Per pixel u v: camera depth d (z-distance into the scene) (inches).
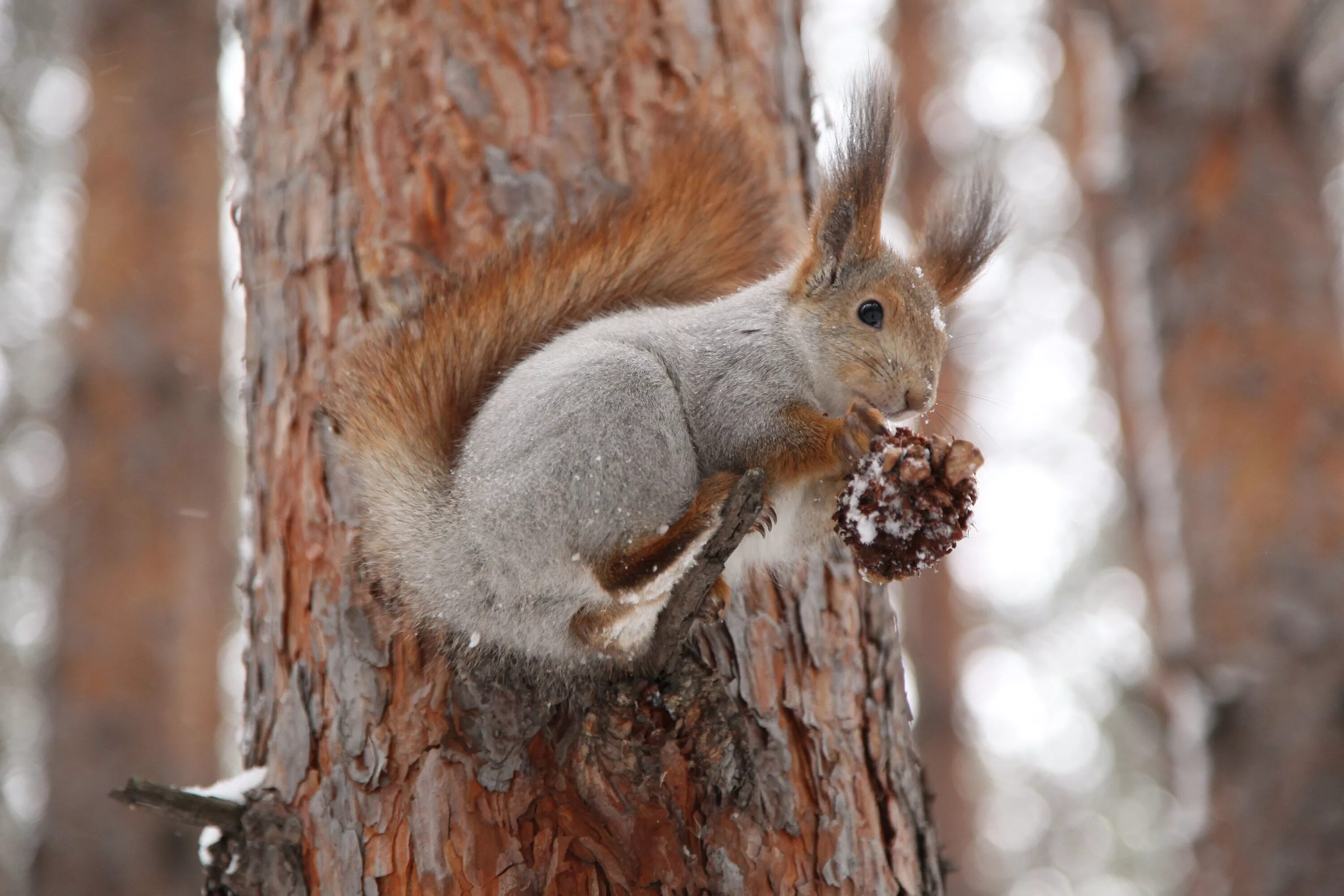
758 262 158.4
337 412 156.4
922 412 157.5
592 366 155.3
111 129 235.9
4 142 330.0
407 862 155.1
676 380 156.3
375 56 157.8
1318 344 172.4
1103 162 180.9
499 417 155.3
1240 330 172.7
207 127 240.4
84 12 243.3
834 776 156.6
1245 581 171.5
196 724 218.8
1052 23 330.3
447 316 156.6
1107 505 378.9
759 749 156.2
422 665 155.7
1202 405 172.9
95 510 219.0
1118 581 389.1
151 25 239.8
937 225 160.2
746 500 153.8
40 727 215.6
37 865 206.1
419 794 155.3
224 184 244.7
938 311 157.9
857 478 154.4
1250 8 174.4
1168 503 173.5
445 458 156.0
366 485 156.1
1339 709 169.8
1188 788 172.1
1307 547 171.2
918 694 294.4
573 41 157.9
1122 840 399.2
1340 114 197.9
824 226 157.3
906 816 157.2
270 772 156.3
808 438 156.1
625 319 156.8
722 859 155.3
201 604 223.6
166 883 205.5
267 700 156.7
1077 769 409.7
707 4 158.9
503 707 155.5
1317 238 173.3
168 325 228.8
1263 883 169.3
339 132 157.6
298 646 156.3
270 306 157.6
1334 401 171.9
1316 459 171.6
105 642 213.8
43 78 321.4
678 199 157.6
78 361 225.1
